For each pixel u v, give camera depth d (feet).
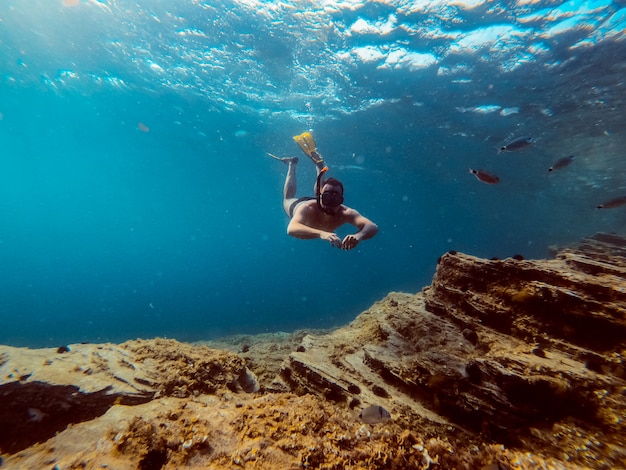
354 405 11.89
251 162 109.40
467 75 43.16
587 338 10.80
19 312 103.40
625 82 40.91
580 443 8.32
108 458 6.51
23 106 81.97
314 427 7.45
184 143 95.40
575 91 44.06
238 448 6.66
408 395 12.41
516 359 10.75
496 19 33.63
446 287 15.52
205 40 43.75
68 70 57.72
